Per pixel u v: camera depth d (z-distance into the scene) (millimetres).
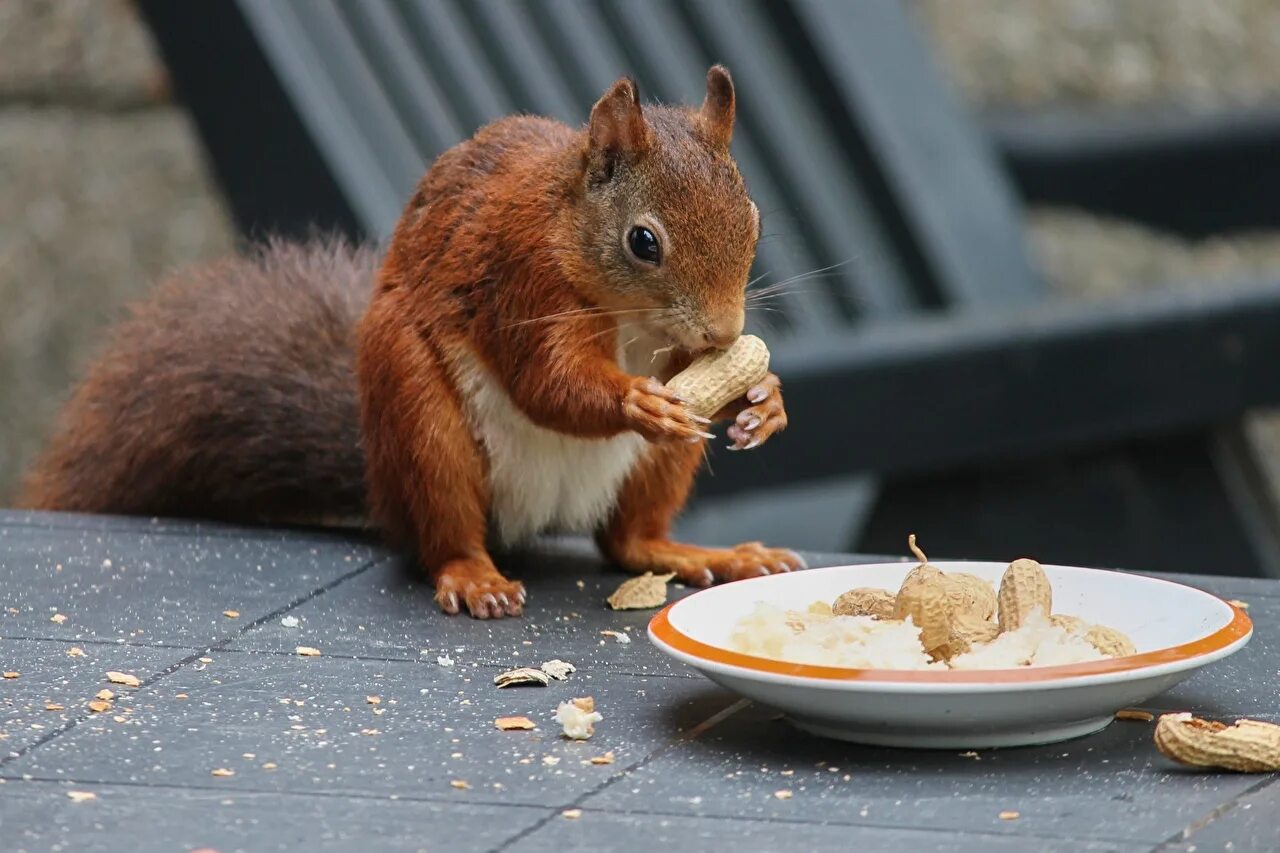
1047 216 24203
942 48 26031
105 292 23656
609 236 7582
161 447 9750
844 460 14484
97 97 24844
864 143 16844
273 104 13953
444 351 8047
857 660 5883
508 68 15328
